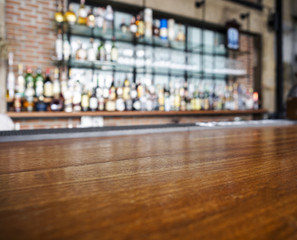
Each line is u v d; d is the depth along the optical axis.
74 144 0.87
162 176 0.43
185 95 3.82
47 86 2.85
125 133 1.22
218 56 4.58
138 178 0.41
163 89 3.76
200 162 0.55
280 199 0.32
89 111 2.94
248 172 0.46
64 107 2.95
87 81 3.21
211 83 4.46
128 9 3.53
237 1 4.66
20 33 2.90
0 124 1.50
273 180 0.40
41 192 0.34
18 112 2.50
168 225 0.24
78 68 3.22
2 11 2.72
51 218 0.25
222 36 4.70
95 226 0.24
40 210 0.27
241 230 0.23
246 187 0.37
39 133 1.05
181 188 0.36
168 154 0.66
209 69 4.25
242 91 4.64
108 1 2.24
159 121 3.66
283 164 0.53
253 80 5.04
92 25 3.01
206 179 0.41
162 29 3.58
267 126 1.85
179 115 3.62
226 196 0.33
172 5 3.85
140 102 3.37
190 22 4.20
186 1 4.00
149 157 0.61
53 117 2.67
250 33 4.91
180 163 0.54
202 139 1.03
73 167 0.50
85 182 0.39
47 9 3.04
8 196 0.32
